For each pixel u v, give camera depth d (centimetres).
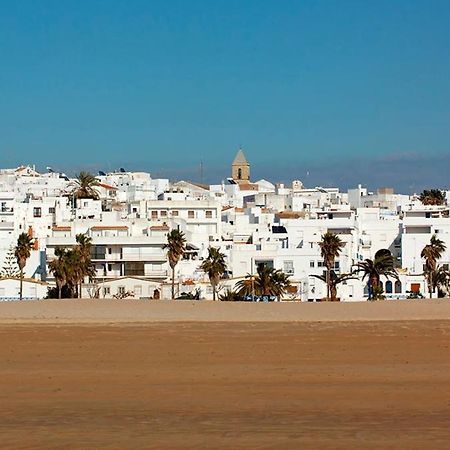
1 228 16025
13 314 8150
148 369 5044
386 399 4069
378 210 18988
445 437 3222
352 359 5431
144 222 15225
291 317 8125
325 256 13388
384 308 8744
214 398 4106
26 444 3152
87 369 5056
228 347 5959
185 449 3059
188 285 13338
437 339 6359
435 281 14075
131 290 13375
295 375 4803
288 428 3391
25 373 4919
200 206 17750
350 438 3206
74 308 8594
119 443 3152
